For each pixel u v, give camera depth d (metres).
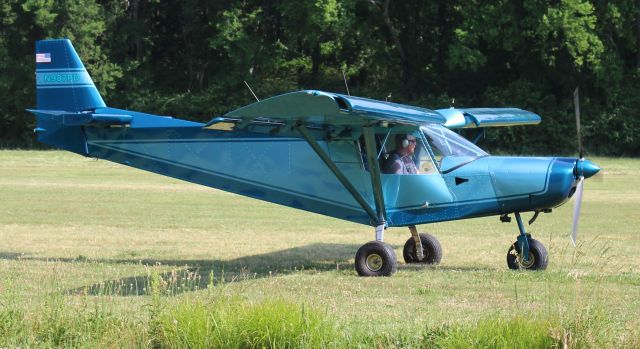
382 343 16.19
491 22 92.44
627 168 73.50
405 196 25.41
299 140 26.20
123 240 32.66
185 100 104.44
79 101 28.81
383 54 107.31
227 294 20.72
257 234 35.00
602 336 15.86
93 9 100.25
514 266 25.66
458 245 31.75
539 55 95.69
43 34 100.88
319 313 16.81
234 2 105.06
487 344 15.62
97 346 16.44
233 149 26.80
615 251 29.95
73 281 23.27
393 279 23.92
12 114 101.00
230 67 108.88
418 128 25.30
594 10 93.06
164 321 16.53
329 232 35.94
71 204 45.50
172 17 114.50
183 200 48.62
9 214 40.88
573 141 93.44
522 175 24.55
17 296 18.92
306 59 114.81
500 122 29.47
